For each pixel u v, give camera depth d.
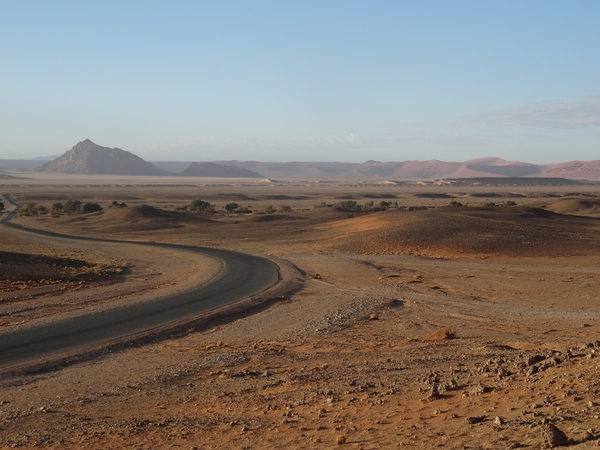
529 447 7.71
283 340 22.12
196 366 17.81
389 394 12.67
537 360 13.38
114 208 117.75
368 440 9.41
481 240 55.75
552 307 29.22
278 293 33.91
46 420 12.48
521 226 65.81
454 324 25.05
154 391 15.01
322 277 41.94
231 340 22.34
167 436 10.95
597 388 10.06
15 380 16.48
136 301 30.95
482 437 8.52
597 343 13.56
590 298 31.48
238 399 13.72
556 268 43.31
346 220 80.94
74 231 90.69
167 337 22.98
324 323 25.52
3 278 36.44
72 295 32.34
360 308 29.14
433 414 10.55
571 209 123.88
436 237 58.00
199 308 28.84
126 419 12.43
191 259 53.34
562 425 8.41
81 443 10.73
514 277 39.41
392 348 19.89
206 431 11.18
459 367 15.16
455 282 37.97
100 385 15.86
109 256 57.28
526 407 9.86
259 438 10.36
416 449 8.51
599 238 59.41
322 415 11.59
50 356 19.12
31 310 27.44
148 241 75.00
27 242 70.56
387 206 143.88
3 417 12.80
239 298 32.03
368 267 45.34
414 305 30.12
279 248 62.78
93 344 20.92
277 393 13.98
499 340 20.67
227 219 110.50
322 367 16.83
